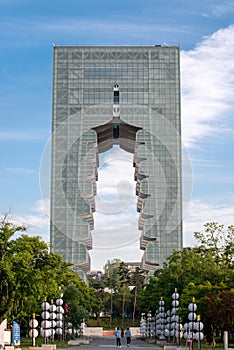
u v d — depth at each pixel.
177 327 59.22
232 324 55.16
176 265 74.88
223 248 70.19
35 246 55.94
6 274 49.31
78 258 154.25
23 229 54.31
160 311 75.12
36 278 51.69
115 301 169.75
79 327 96.38
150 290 98.19
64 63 169.38
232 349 46.81
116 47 170.88
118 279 184.88
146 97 168.62
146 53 170.88
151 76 170.00
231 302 54.66
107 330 148.25
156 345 76.75
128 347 68.94
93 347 68.31
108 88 168.75
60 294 66.06
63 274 87.25
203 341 64.75
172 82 169.50
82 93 167.50
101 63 170.00
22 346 54.19
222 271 64.94
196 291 58.12
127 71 169.88
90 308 107.19
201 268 69.00
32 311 59.38
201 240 73.00
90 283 182.25
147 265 158.88
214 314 55.12
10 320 54.91
